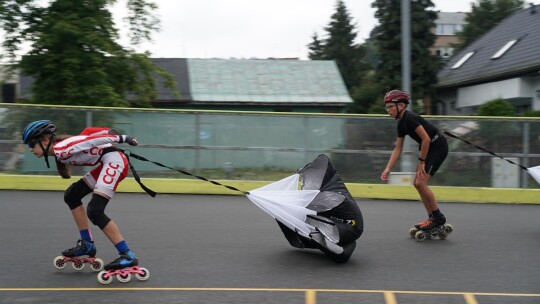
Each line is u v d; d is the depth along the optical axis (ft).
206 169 39.40
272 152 39.55
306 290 17.48
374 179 39.17
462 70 101.30
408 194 38.63
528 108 85.40
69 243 23.25
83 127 38.75
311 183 21.47
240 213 31.19
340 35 173.37
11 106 38.19
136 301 16.26
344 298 16.72
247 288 17.61
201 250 22.52
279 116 39.37
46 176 38.45
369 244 24.07
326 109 90.53
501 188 38.63
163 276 18.84
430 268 20.29
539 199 38.22
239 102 88.53
